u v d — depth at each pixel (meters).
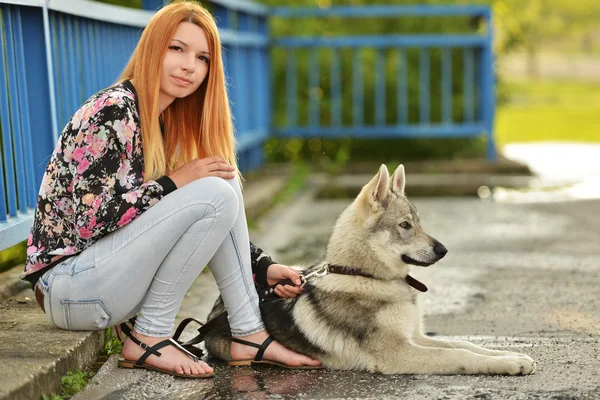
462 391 4.14
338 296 4.52
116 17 7.10
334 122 13.59
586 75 48.97
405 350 4.44
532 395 4.06
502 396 4.05
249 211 9.30
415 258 4.61
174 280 4.30
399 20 14.05
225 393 4.15
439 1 14.29
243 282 4.52
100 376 4.30
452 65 14.09
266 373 4.47
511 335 5.18
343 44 13.21
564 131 20.52
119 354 4.63
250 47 12.46
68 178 4.18
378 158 14.31
